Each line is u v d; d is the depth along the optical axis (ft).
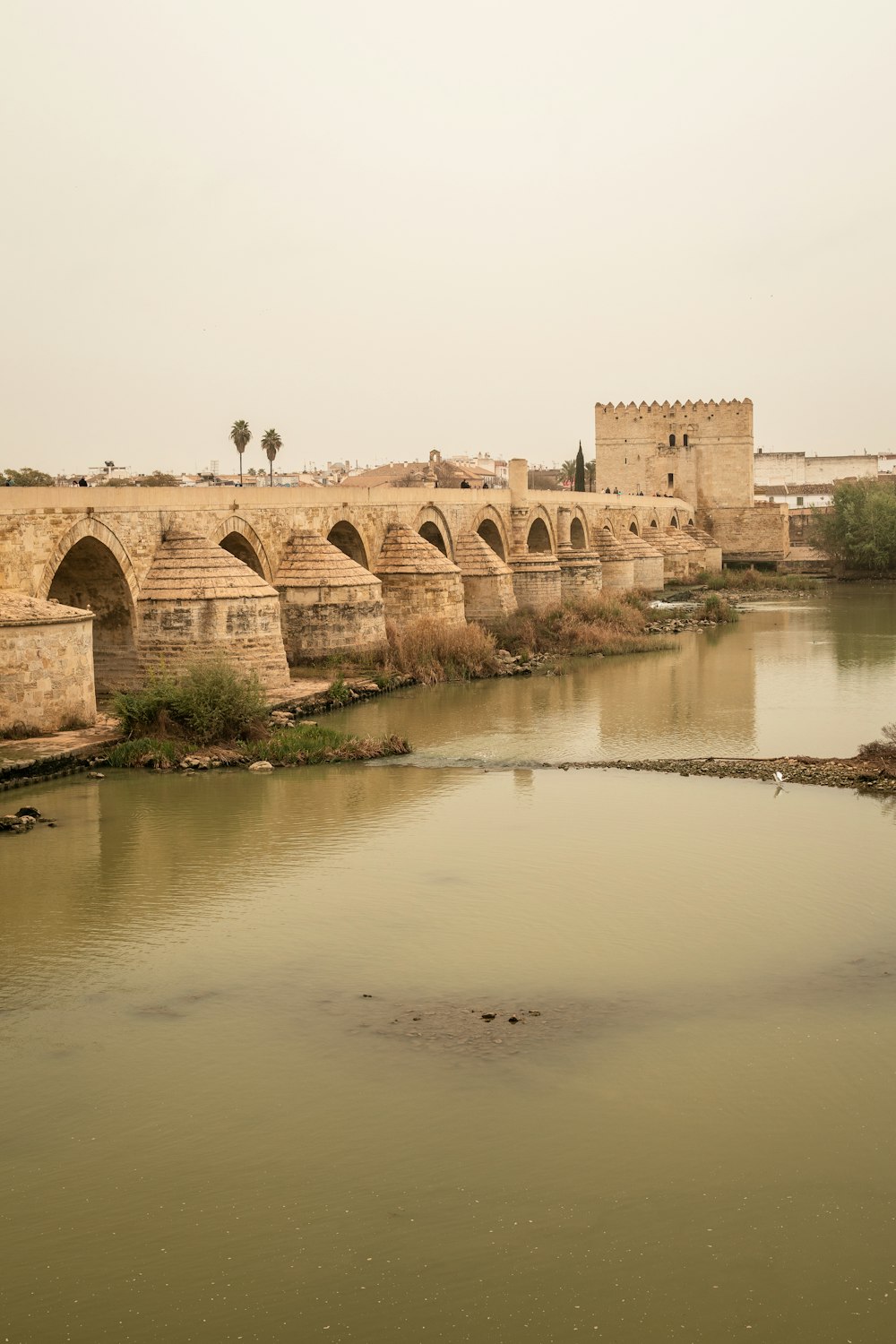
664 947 73.46
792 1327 42.22
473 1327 42.37
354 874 87.15
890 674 181.06
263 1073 58.95
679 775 117.08
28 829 98.22
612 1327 42.22
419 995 67.15
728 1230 47.16
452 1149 52.60
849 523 384.47
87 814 102.63
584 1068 59.00
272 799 107.96
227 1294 44.11
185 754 122.01
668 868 88.07
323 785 113.29
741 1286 44.21
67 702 125.08
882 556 380.17
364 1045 61.57
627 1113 55.06
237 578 147.54
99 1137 53.83
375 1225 47.75
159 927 77.36
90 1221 48.16
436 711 152.66
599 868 88.17
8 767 109.91
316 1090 57.41
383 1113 55.31
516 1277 44.78
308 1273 45.16
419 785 113.39
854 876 86.02
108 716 134.31
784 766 118.93
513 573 263.70
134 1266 45.57
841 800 107.14
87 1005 66.39
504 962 71.41
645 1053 60.39
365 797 108.47
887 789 110.32
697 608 286.05
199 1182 50.60
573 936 75.15
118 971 70.74
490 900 81.71
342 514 189.67
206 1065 59.77
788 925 77.00
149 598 144.46
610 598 268.21
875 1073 58.23
